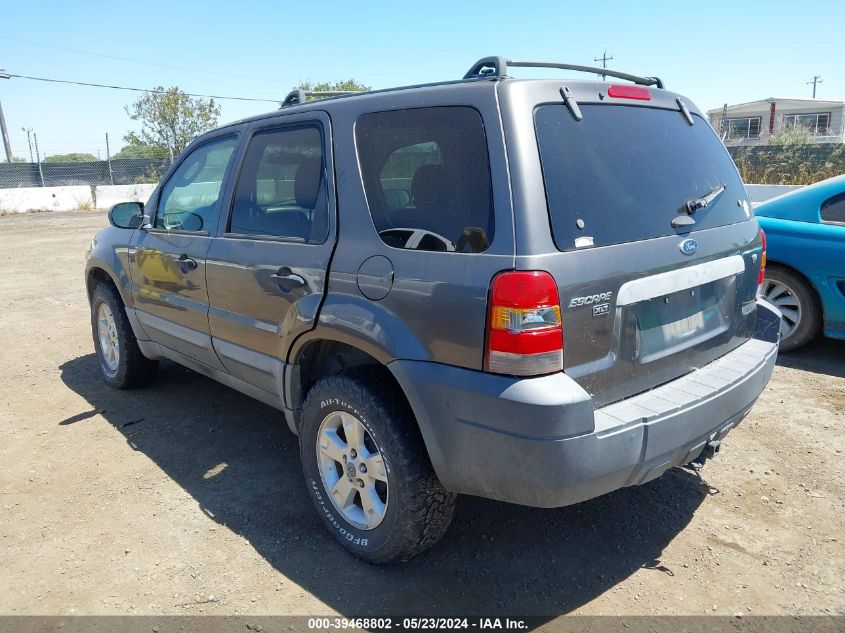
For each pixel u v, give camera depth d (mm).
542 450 2186
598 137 2551
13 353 6141
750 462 3752
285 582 2793
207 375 4102
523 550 2994
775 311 3232
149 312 4363
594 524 3191
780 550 2967
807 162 17672
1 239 14891
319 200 2971
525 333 2193
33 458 3973
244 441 4164
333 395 2809
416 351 2473
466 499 3432
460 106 2488
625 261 2422
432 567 2881
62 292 8820
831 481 3529
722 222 2980
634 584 2756
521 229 2238
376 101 2826
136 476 3729
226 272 3457
